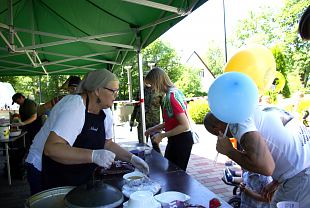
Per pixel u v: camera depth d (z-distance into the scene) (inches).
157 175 65.9
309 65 661.9
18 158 170.9
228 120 46.7
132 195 43.6
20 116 190.7
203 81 1311.5
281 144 53.0
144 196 42.9
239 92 44.6
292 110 249.6
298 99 262.1
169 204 46.1
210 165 187.8
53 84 901.2
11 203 132.5
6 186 156.7
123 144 106.2
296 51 679.7
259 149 45.9
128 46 157.0
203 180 156.9
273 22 839.1
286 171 55.1
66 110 57.0
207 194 52.9
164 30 120.8
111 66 285.1
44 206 45.7
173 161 98.0
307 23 46.5
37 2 155.9
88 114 60.1
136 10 124.8
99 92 59.9
